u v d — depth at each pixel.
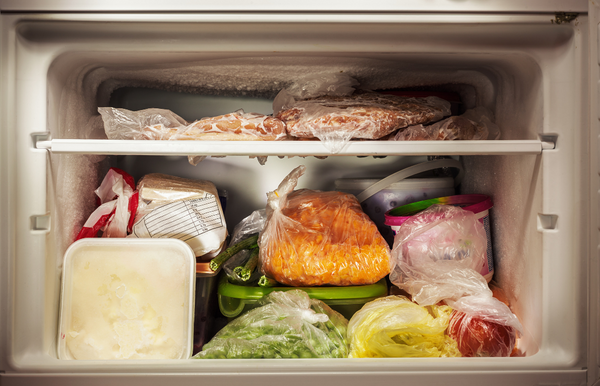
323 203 1.00
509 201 0.93
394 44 0.75
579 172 0.74
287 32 0.73
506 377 0.74
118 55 0.78
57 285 0.80
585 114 0.74
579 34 0.72
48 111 0.74
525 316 0.86
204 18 0.69
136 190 0.97
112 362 0.74
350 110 0.82
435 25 0.71
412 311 0.83
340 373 0.73
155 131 0.81
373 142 0.74
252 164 1.21
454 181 1.22
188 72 0.93
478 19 0.70
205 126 0.82
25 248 0.74
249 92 1.12
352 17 0.70
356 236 0.93
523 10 0.70
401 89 1.08
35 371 0.72
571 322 0.76
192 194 0.94
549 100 0.75
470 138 0.86
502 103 0.94
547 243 0.77
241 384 0.73
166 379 0.73
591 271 0.75
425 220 0.92
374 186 1.08
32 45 0.72
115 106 1.12
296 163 1.22
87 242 0.81
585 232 0.75
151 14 0.69
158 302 0.80
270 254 0.92
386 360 0.75
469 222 0.90
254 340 0.79
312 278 0.88
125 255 0.81
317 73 0.94
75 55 0.77
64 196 0.84
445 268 0.87
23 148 0.73
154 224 0.90
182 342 0.79
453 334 0.83
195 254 0.90
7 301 0.72
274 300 0.87
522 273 0.87
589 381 0.75
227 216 1.21
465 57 0.81
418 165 1.09
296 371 0.73
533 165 0.81
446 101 0.97
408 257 0.91
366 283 0.91
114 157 1.17
